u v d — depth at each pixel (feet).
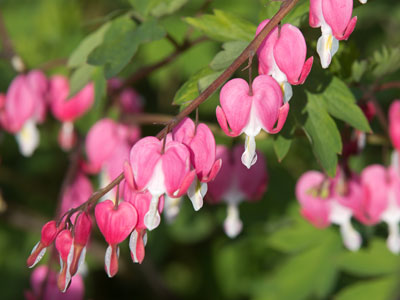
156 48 3.08
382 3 3.15
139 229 2.01
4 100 2.67
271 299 2.66
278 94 2.02
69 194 2.67
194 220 3.11
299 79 2.03
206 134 2.03
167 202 2.27
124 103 2.76
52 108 2.73
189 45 2.47
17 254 3.36
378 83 2.34
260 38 2.01
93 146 2.66
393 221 2.46
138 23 2.36
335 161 2.20
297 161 2.95
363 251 2.61
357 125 2.20
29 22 3.36
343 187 2.40
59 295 2.44
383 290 2.58
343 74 2.30
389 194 2.45
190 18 2.28
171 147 2.00
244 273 3.40
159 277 3.31
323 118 2.21
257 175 2.49
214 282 3.47
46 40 3.30
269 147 2.98
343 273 2.81
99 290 3.43
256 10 3.09
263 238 3.25
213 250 3.46
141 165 1.99
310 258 2.66
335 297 2.60
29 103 2.63
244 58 2.01
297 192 2.52
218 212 2.87
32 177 3.34
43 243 2.00
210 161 2.03
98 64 2.30
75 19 3.34
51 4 3.34
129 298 3.45
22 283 3.33
